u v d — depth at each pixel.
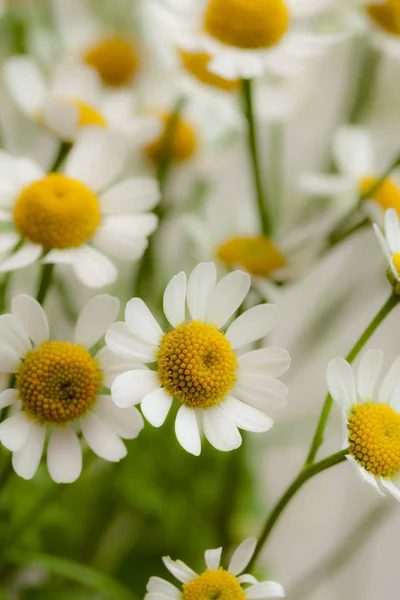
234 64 0.28
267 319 0.25
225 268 0.29
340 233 0.29
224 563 0.30
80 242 0.26
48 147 0.31
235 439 0.25
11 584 0.30
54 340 0.25
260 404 0.25
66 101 0.27
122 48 0.31
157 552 0.31
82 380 0.25
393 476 0.25
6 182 0.26
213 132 0.31
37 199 0.26
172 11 0.28
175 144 0.30
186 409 0.25
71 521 0.30
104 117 0.29
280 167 0.31
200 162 0.31
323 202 0.31
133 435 0.25
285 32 0.28
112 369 0.25
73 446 0.25
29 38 0.31
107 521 0.31
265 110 0.30
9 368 0.25
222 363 0.25
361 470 0.25
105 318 0.25
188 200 0.31
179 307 0.25
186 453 0.31
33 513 0.27
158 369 0.25
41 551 0.29
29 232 0.26
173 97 0.31
